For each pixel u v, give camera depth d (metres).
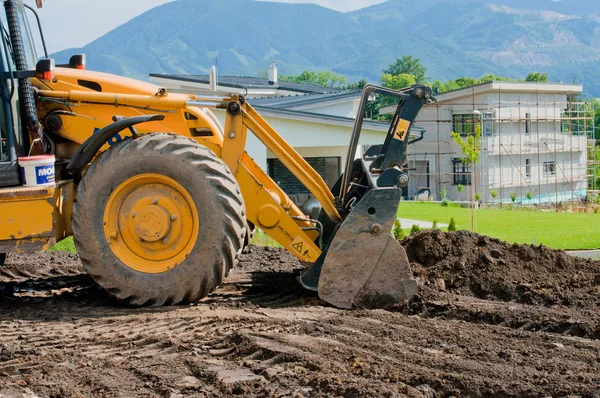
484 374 4.67
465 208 30.73
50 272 8.96
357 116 7.21
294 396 4.32
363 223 6.71
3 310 6.82
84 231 6.66
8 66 6.75
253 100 28.12
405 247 7.93
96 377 4.71
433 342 5.50
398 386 4.45
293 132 21.83
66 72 7.34
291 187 19.47
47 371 4.86
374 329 5.86
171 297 6.71
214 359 5.10
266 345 5.28
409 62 116.81
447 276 7.34
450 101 45.91
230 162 7.02
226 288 7.71
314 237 7.42
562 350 5.23
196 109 7.37
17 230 6.50
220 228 6.61
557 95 46.72
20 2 7.29
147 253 6.74
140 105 7.17
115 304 6.96
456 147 45.47
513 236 16.56
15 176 6.60
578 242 15.24
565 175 47.62
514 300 6.88
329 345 5.32
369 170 7.15
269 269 8.89
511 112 45.06
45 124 7.20
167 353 5.29
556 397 4.27
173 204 6.67
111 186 6.64
